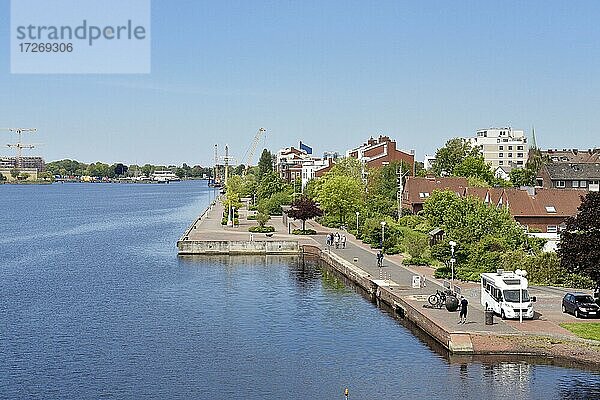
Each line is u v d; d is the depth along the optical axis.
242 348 59.62
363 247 121.06
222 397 47.72
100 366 54.75
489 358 55.44
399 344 60.34
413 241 103.12
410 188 156.25
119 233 169.88
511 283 63.59
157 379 51.53
